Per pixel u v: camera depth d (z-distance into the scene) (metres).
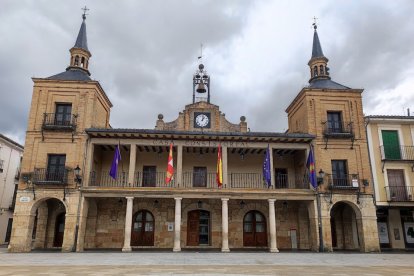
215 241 22.70
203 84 26.31
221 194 21.02
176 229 20.34
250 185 23.94
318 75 26.38
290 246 23.06
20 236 19.72
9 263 13.09
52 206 22.70
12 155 29.38
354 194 21.70
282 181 24.42
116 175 21.62
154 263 13.15
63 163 21.06
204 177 23.80
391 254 18.86
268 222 23.33
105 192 20.58
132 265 12.40
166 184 21.77
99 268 11.32
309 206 21.92
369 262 14.25
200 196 20.91
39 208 22.42
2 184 27.91
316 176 21.70
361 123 23.12
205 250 21.23
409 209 23.69
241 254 17.95
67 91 22.03
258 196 21.19
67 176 20.53
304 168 23.08
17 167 30.27
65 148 21.06
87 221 22.28
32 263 13.07
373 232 21.22
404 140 23.84
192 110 24.81
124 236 21.23
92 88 22.14
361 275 9.82
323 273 10.27
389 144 23.80
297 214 23.64
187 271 10.51
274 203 23.38
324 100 23.42
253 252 19.86
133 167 21.28
